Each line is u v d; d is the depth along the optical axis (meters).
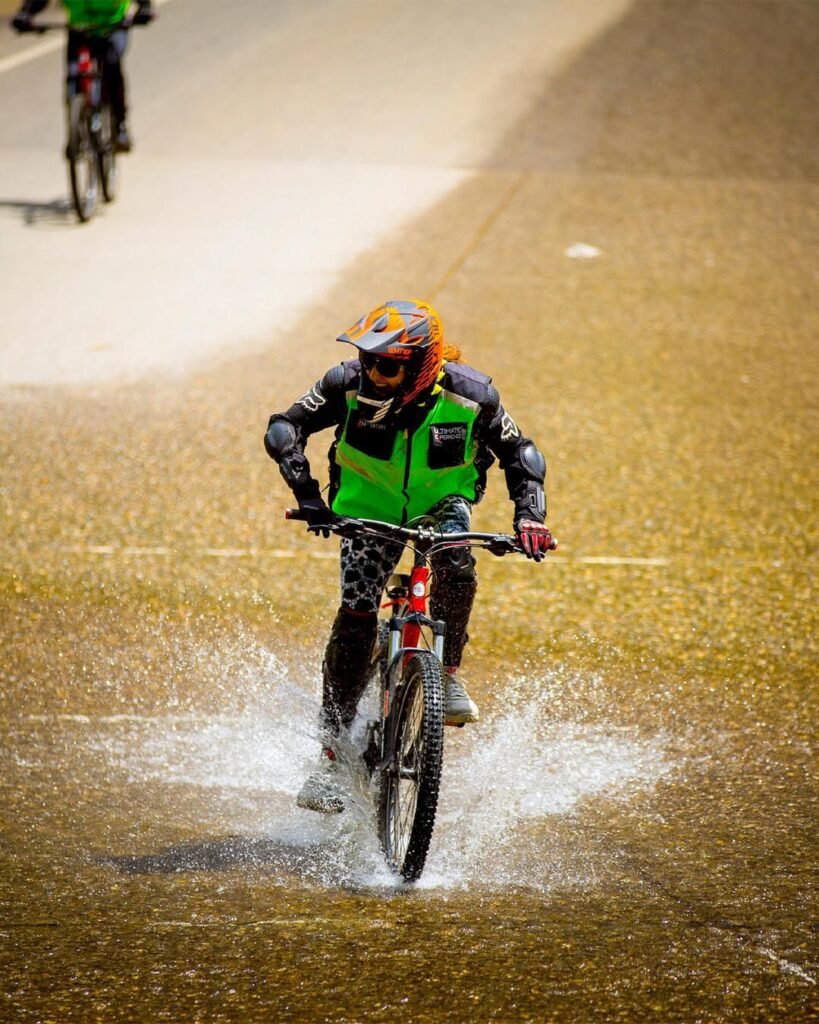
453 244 42.91
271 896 14.09
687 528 25.97
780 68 62.28
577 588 23.64
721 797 16.92
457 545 14.62
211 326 36.44
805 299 39.00
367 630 15.77
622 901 13.91
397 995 11.62
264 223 44.75
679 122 55.53
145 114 56.19
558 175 49.75
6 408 31.16
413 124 55.16
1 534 25.17
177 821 16.33
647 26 69.56
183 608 22.62
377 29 69.94
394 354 14.06
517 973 12.06
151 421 30.56
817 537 25.55
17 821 16.16
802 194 47.84
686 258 42.03
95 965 12.25
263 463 28.67
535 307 37.97
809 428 30.77
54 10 76.31
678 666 20.89
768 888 14.28
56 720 19.11
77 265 40.94
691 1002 11.52
